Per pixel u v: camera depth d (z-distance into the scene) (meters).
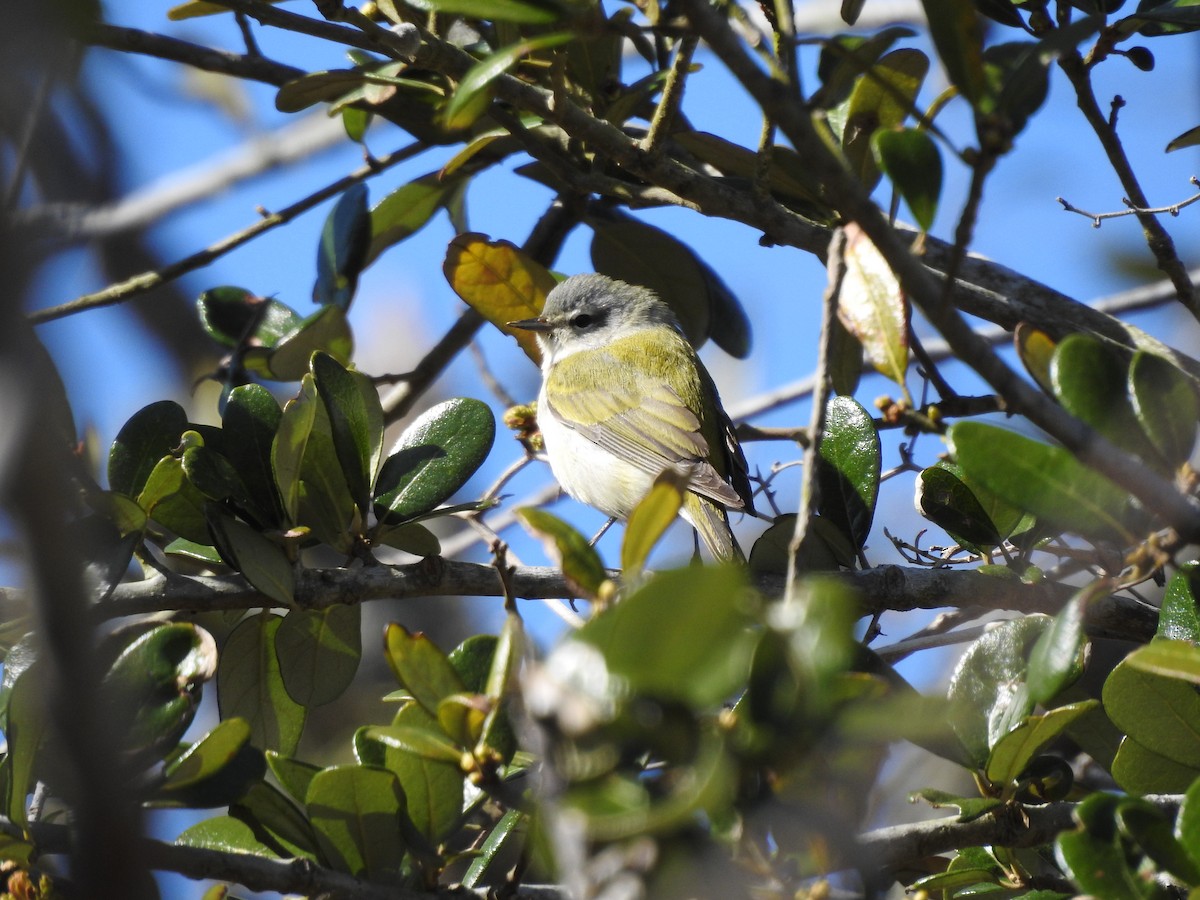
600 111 9.59
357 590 7.33
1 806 6.00
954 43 5.18
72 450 6.61
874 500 8.29
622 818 3.94
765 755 4.16
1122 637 8.24
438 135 10.74
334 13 7.91
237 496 7.21
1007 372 5.27
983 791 6.72
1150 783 6.59
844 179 4.98
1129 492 5.50
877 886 4.66
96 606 6.57
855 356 10.09
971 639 8.12
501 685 5.25
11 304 3.04
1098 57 8.52
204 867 5.70
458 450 7.94
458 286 9.88
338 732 13.62
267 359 9.85
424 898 5.98
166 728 5.90
